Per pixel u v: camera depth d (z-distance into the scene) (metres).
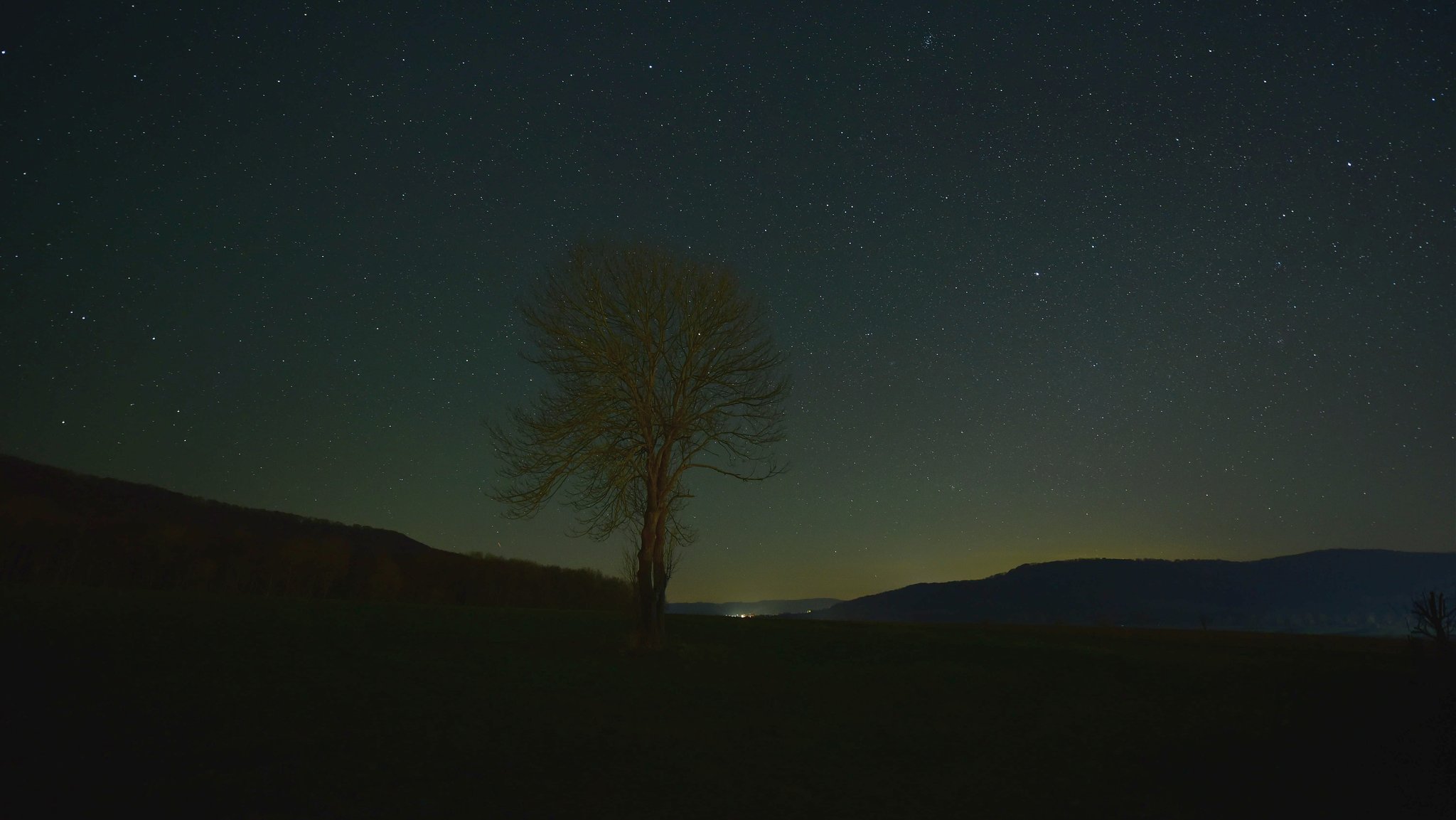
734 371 26.52
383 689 15.81
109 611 22.03
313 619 26.30
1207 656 26.09
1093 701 18.47
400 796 9.86
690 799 10.48
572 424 25.28
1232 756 13.31
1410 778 11.48
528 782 10.80
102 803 8.82
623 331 26.14
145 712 12.43
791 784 11.37
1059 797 11.09
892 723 15.91
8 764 9.66
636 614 24.91
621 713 15.49
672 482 25.31
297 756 11.09
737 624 36.41
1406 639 21.39
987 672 22.80
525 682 17.91
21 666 14.29
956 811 10.41
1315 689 19.31
